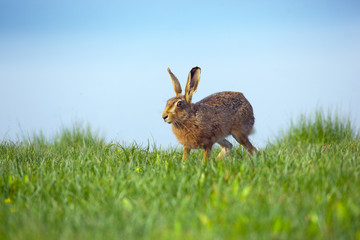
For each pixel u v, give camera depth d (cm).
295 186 1725
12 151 2711
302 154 2403
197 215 1436
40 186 1805
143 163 2294
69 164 2234
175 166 2169
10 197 1791
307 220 1412
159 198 1619
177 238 1257
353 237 1305
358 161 2084
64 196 1727
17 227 1422
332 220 1398
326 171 1862
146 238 1286
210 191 1691
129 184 1825
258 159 2208
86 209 1556
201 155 2970
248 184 1778
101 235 1309
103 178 1914
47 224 1447
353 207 1448
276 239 1259
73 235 1332
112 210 1515
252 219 1376
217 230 1311
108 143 2883
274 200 1545
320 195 1579
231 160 2291
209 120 2800
